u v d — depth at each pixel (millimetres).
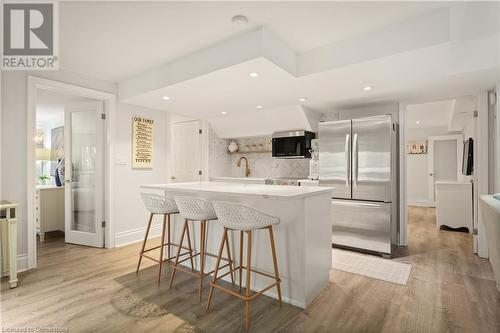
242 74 2689
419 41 2148
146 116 4262
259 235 2434
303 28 2303
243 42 2381
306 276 2170
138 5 1976
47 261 3221
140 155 4145
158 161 4430
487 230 2264
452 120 5441
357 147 3631
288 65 2623
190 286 2551
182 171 5660
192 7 1999
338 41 2531
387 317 2027
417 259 3305
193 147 5504
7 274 2758
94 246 3822
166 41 2541
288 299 2256
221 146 5793
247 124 5062
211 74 2682
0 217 2604
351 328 1893
